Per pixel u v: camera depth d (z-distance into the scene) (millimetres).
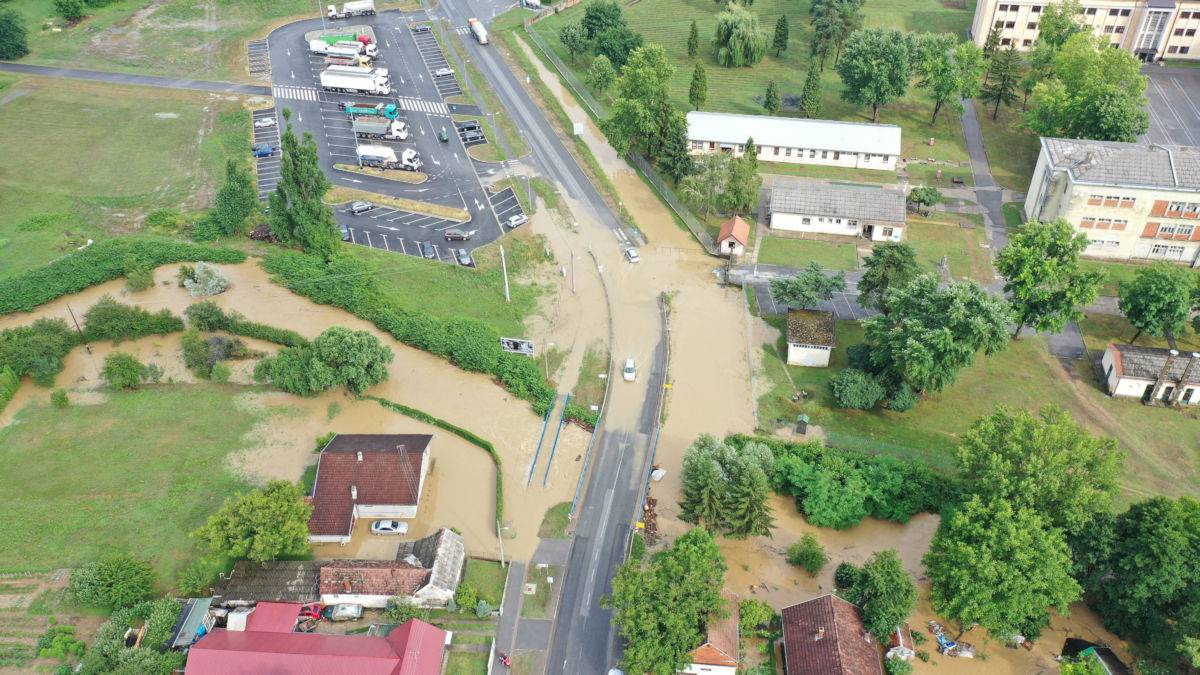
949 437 109250
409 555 91625
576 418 111875
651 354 123250
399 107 188000
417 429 110312
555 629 86250
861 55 176000
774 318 130500
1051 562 78312
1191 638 73875
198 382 116312
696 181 150125
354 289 129750
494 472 104375
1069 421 88750
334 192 158375
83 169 161625
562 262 142625
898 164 171000
